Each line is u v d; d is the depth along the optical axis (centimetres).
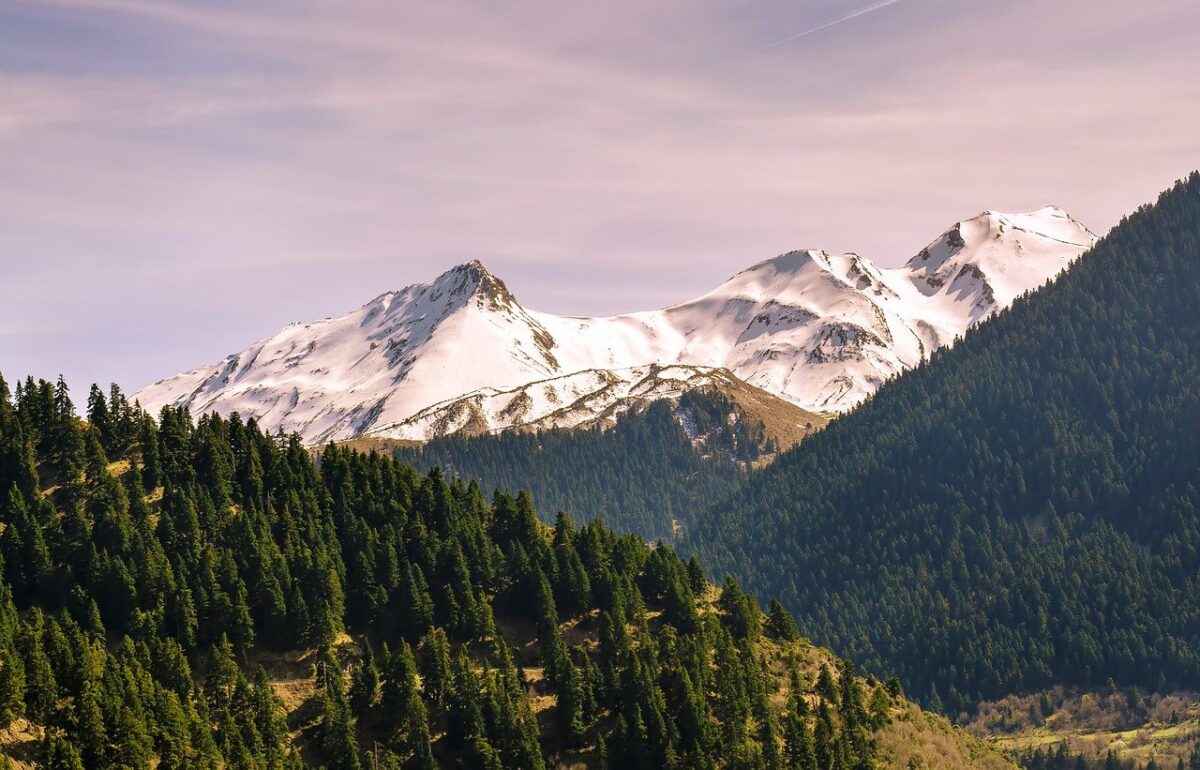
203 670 18850
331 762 17800
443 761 18462
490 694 18888
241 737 17300
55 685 16512
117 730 16088
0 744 15725
